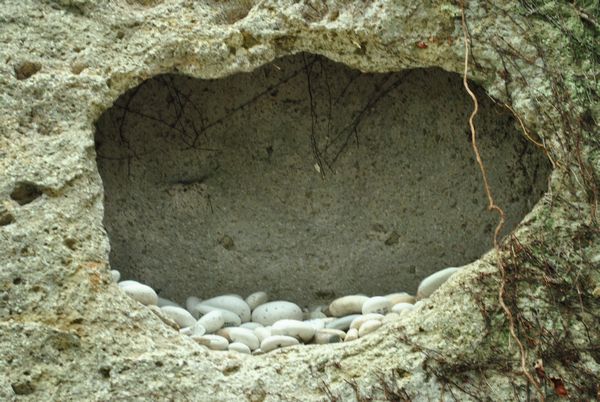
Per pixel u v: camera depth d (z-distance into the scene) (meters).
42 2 5.18
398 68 5.23
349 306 5.46
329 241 5.83
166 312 5.15
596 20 5.13
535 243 4.90
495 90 5.10
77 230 4.85
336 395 4.74
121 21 5.19
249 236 5.83
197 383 4.70
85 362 4.65
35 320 4.68
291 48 5.22
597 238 4.89
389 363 4.80
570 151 4.98
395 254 5.79
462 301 4.86
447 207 5.75
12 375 4.60
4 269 4.73
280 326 5.19
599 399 4.73
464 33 5.09
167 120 5.80
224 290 5.77
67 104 5.03
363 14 5.12
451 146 5.74
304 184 5.88
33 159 4.91
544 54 5.08
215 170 5.87
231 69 5.19
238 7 5.30
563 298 4.85
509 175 5.64
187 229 5.79
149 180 5.78
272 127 5.89
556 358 4.79
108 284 4.81
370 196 5.84
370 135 5.83
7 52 5.06
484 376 4.78
